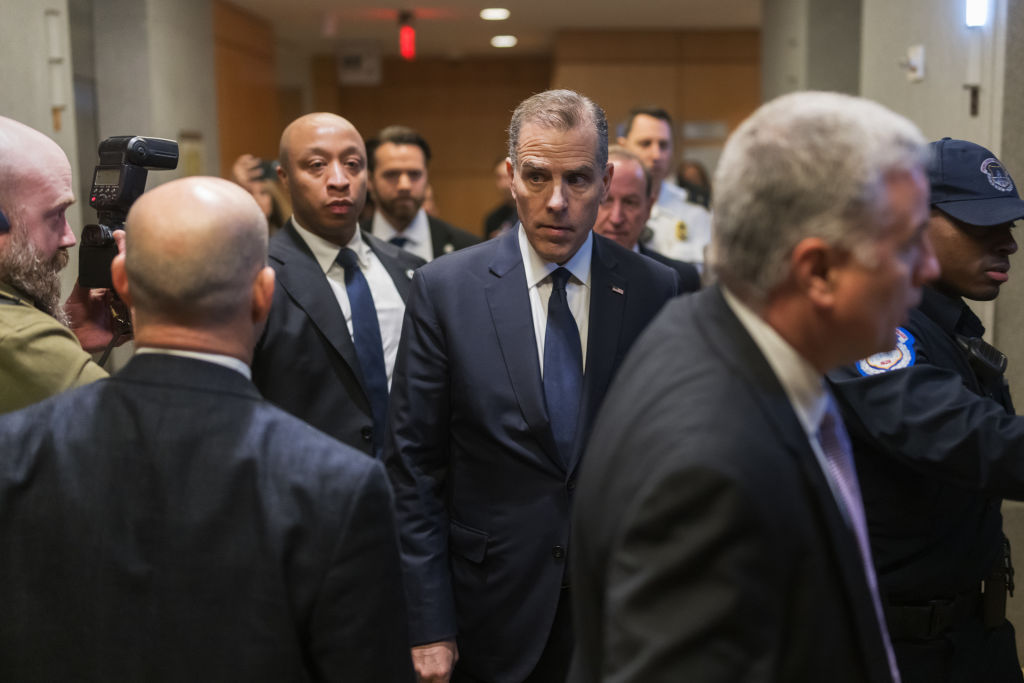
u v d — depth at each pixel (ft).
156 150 5.94
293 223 8.12
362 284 8.09
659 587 2.69
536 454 5.64
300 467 3.38
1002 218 4.94
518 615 5.65
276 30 26.73
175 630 3.30
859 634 2.91
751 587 2.64
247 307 3.60
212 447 3.39
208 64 20.06
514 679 5.63
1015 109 8.12
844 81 17.21
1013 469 4.49
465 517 5.83
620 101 28.12
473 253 6.07
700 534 2.65
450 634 5.66
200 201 3.51
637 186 8.98
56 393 4.59
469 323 5.81
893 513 4.96
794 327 2.98
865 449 4.98
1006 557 5.42
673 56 27.89
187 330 3.53
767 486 2.71
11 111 9.16
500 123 35.73
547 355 5.77
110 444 3.42
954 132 9.15
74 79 13.39
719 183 3.07
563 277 5.84
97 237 5.75
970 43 8.59
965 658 5.19
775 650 2.70
